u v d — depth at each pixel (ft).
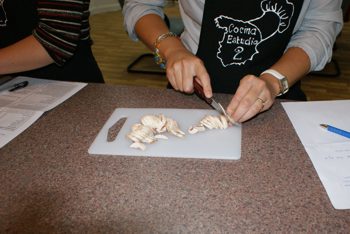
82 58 3.31
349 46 10.31
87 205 1.53
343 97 7.35
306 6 2.66
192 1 2.88
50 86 2.86
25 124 2.26
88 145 2.02
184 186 1.62
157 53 2.79
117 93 2.73
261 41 2.75
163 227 1.38
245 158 1.84
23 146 2.02
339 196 1.51
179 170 1.75
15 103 2.55
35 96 2.67
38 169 1.80
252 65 2.85
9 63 2.64
